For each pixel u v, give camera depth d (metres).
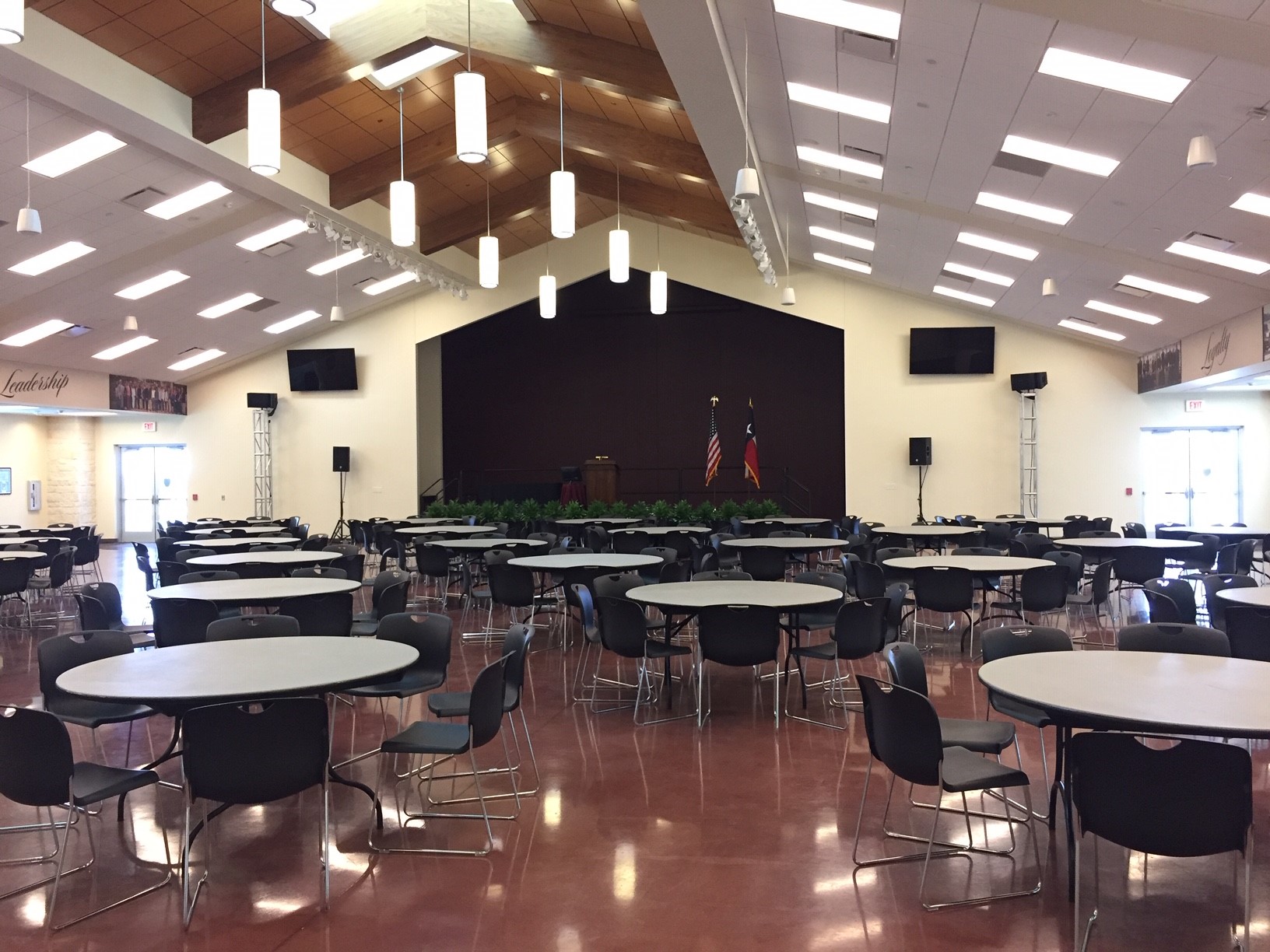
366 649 3.93
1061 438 15.63
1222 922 3.02
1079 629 8.37
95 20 7.83
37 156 9.30
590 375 19.09
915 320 16.00
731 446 18.48
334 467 17.38
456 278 16.47
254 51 8.89
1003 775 3.20
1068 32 6.05
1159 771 2.55
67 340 14.75
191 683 3.30
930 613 9.66
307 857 3.62
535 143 13.20
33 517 19.16
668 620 6.24
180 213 11.54
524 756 4.93
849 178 10.56
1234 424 15.12
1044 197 9.52
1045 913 3.09
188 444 18.67
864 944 2.88
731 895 3.23
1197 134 7.04
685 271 16.86
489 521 15.07
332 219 12.42
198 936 3.00
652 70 8.74
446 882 3.37
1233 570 8.16
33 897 3.31
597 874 3.42
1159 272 10.88
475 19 8.96
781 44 7.43
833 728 5.41
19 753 3.15
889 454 16.06
